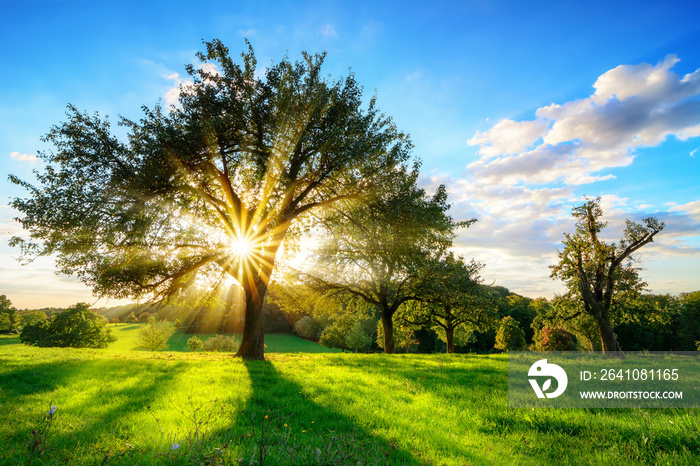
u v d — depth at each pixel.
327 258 25.08
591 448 4.71
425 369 12.36
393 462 3.93
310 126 16.30
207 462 3.37
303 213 20.11
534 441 5.00
